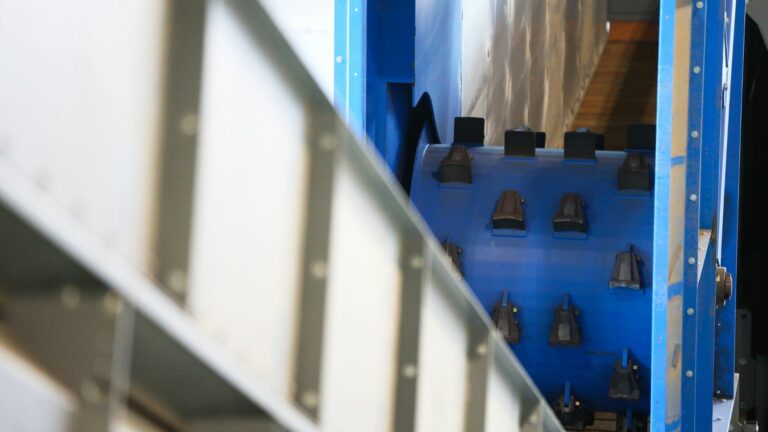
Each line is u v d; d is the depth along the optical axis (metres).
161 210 2.39
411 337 3.49
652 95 15.80
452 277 3.64
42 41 2.00
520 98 11.99
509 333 7.24
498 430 4.27
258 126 2.67
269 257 2.76
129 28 2.25
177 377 2.30
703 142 7.54
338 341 3.05
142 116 2.31
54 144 2.04
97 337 1.97
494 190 7.77
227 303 2.56
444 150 8.09
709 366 7.38
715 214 7.52
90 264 1.87
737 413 10.39
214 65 2.45
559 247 7.52
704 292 7.46
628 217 7.58
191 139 2.40
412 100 7.69
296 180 2.90
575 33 14.66
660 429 6.31
